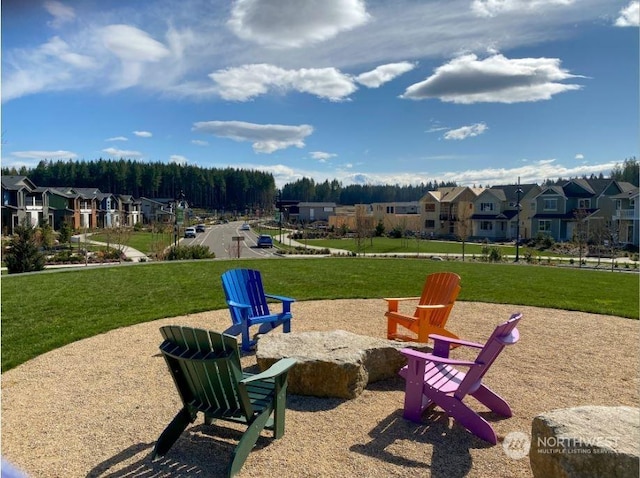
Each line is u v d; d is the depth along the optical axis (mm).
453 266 16938
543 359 5422
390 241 46219
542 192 45250
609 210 42938
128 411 3873
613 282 12828
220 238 48750
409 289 10805
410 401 3734
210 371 2984
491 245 40062
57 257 25172
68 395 4238
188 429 3566
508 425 3682
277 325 6250
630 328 7004
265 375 3059
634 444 2414
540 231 43969
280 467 2984
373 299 9477
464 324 7312
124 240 34375
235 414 3051
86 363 5184
